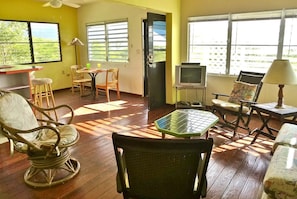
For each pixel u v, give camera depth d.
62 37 7.34
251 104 3.47
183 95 5.56
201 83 4.76
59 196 2.23
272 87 4.32
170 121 3.03
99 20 7.03
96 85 6.01
